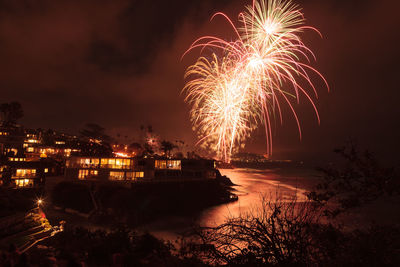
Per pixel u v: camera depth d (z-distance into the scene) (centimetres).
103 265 1406
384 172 398
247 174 18725
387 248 389
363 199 405
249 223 423
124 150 11350
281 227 402
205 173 6712
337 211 411
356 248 394
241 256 409
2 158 5644
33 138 7800
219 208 5600
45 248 1666
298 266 388
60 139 8181
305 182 10944
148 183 5441
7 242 1683
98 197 4862
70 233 2075
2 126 8000
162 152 9494
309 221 402
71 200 4631
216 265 429
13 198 2645
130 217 4341
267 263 398
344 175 427
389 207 4697
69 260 1164
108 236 1717
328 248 394
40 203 4222
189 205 5544
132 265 1295
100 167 5525
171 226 4109
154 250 1454
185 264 446
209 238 450
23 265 912
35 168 5203
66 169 5328
